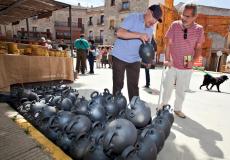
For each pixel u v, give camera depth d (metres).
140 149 1.69
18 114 2.96
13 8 7.88
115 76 3.38
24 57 4.97
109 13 30.44
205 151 2.50
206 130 3.20
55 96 3.23
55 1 6.73
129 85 3.53
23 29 39.88
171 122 2.54
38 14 8.70
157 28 15.68
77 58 9.20
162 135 2.04
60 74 6.24
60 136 2.19
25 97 3.44
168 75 3.68
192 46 3.48
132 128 1.83
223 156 2.40
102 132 1.96
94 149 1.85
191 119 3.72
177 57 3.55
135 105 2.30
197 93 6.73
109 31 30.62
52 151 2.00
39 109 2.80
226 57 25.09
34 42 9.89
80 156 1.95
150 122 2.35
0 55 4.33
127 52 3.21
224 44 24.88
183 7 3.36
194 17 3.29
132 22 2.98
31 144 2.07
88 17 43.06
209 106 4.86
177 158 2.29
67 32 43.00
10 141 2.08
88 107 2.53
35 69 5.33
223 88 8.62
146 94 5.54
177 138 2.83
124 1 28.27
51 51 6.18
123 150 1.70
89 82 6.93
